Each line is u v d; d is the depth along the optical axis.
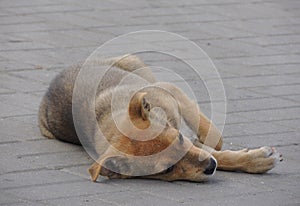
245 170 8.02
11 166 7.96
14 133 8.87
